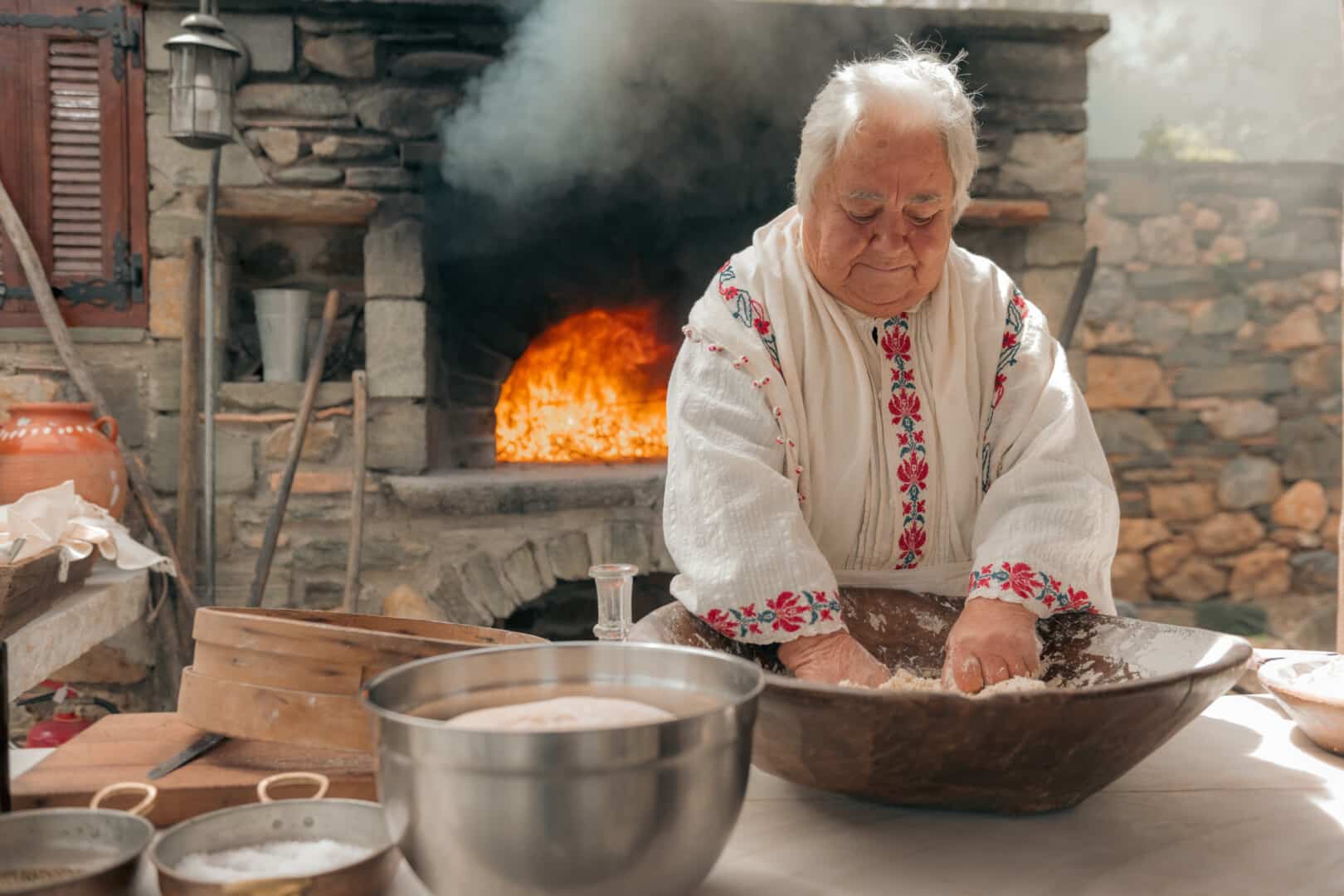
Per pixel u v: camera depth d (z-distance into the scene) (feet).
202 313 12.41
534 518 12.62
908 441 4.09
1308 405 17.54
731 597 3.46
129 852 2.04
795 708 2.47
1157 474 17.47
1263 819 2.80
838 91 3.74
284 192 12.27
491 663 2.44
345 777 2.86
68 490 8.46
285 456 12.44
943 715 2.38
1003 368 4.16
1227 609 17.15
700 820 1.99
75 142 12.23
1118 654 3.36
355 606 12.17
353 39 12.42
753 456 3.76
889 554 4.17
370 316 12.46
